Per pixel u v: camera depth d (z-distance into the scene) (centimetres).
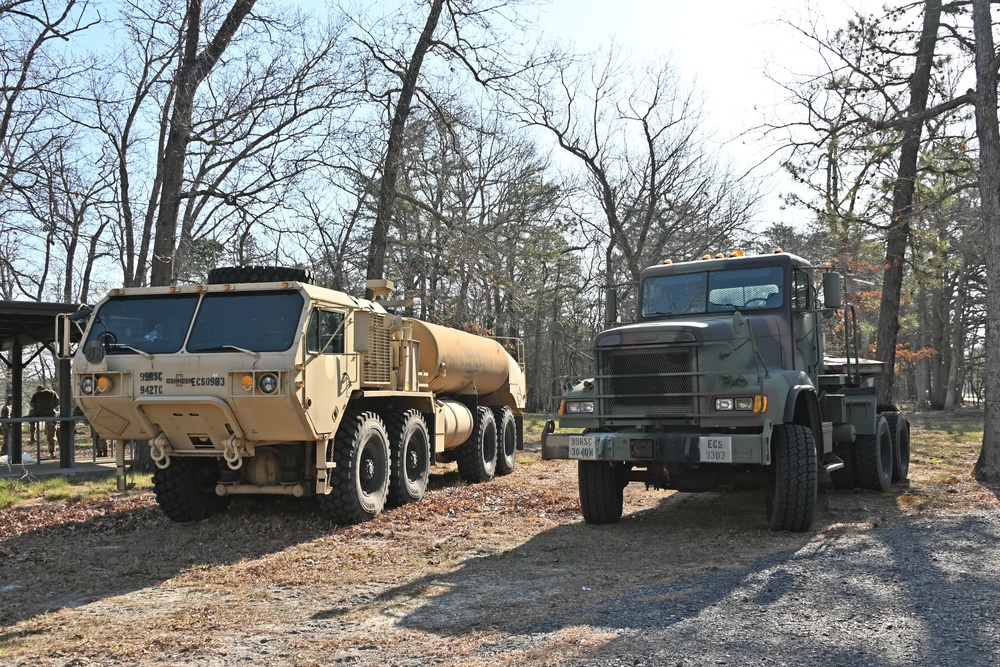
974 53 1326
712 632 493
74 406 1480
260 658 482
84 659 488
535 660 454
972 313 4628
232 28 1565
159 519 984
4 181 1797
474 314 2569
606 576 659
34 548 828
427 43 1927
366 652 486
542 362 5094
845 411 1068
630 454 802
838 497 1056
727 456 766
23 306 1323
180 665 473
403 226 2216
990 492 1053
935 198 1550
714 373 797
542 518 959
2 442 2016
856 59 1514
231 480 959
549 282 4212
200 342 866
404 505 1061
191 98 1534
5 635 541
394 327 1072
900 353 3416
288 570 713
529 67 1988
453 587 641
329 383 898
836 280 912
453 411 1252
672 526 884
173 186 1517
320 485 884
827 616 518
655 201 3209
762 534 809
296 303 873
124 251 3275
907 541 739
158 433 890
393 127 1941
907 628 488
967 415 3616
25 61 1603
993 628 484
